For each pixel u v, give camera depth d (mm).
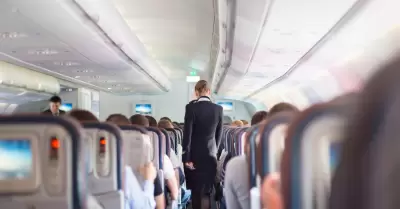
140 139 3234
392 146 631
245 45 6355
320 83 8734
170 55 14469
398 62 650
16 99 12914
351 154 685
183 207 6867
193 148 5527
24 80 10969
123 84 15273
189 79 18547
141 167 3244
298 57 6918
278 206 1488
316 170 983
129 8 8188
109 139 2334
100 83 14977
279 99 14094
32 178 1432
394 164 627
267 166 1785
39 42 6770
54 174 1429
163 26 9812
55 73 11680
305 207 993
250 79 10891
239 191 3049
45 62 9242
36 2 4469
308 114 958
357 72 6145
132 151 3242
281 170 1034
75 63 9383
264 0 3910
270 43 5855
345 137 707
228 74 10891
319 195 987
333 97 959
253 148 2359
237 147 3865
